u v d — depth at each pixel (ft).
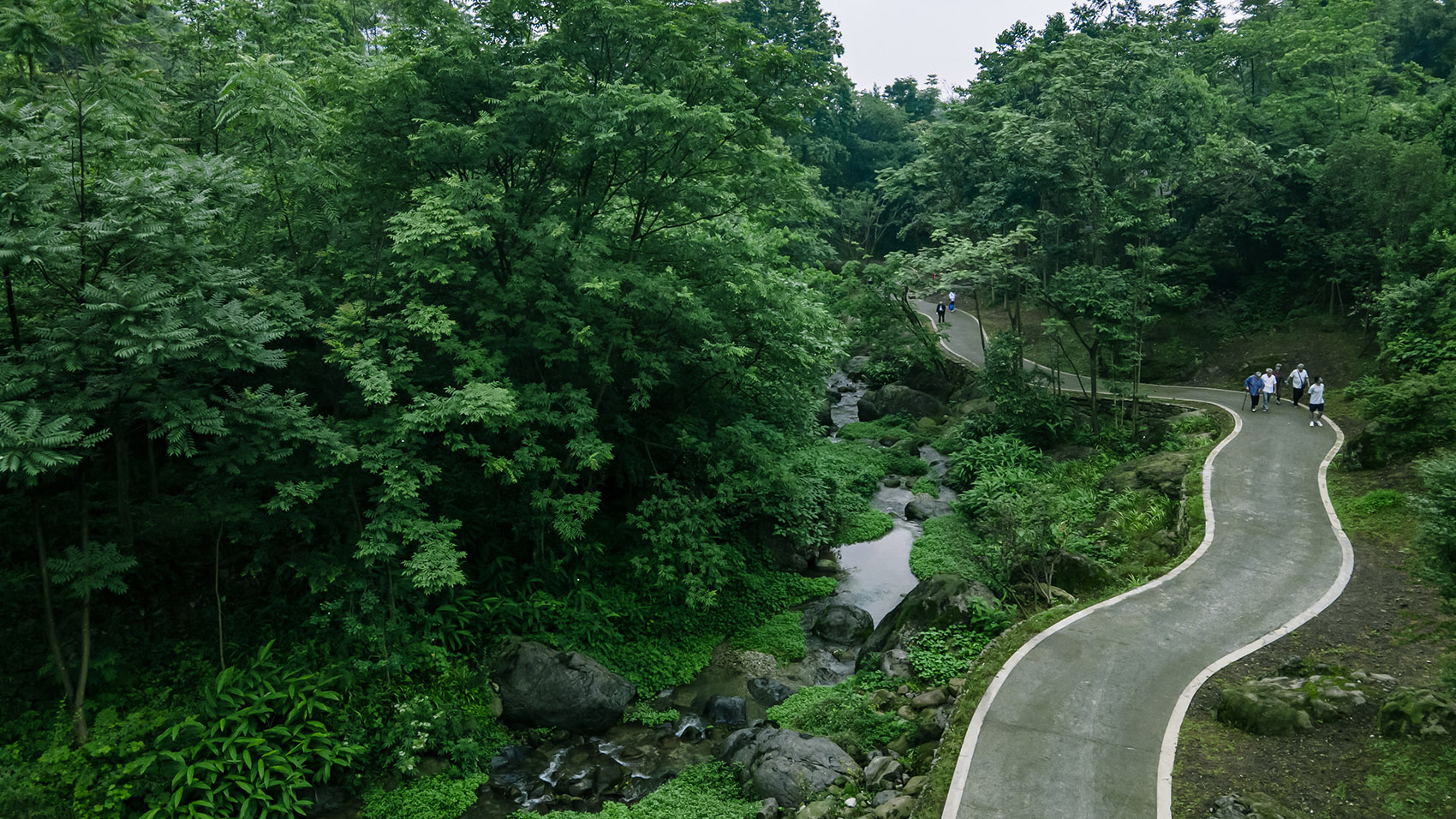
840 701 47.67
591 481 60.85
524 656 49.62
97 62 43.27
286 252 49.93
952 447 100.42
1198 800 32.78
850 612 61.57
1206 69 146.20
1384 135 104.42
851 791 38.50
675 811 39.50
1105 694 40.57
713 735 48.16
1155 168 105.60
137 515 47.32
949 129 129.59
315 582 45.39
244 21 63.00
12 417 32.09
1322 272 110.11
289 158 48.55
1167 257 118.83
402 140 51.03
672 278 54.75
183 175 37.47
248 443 40.42
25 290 36.91
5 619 42.75
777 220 75.77
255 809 38.88
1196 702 39.73
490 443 54.24
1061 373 117.29
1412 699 34.60
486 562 56.75
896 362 125.80
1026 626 47.91
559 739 47.80
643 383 55.57
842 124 213.87
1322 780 32.94
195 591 48.03
